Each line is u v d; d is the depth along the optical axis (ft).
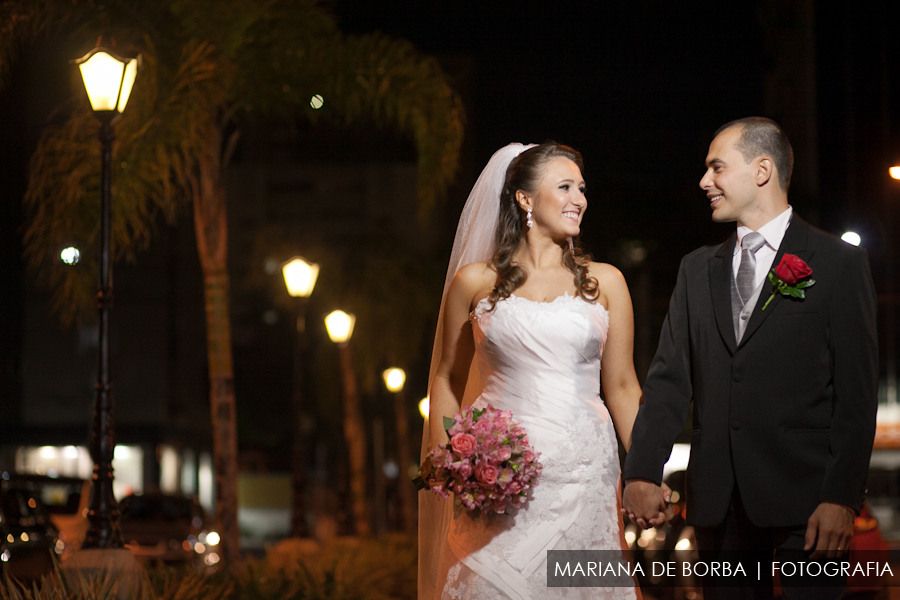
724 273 13.07
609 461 14.98
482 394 15.64
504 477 13.98
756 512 12.19
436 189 42.80
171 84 36.06
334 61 41.50
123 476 147.74
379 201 215.72
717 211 13.19
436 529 16.97
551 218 15.52
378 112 42.88
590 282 15.42
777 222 12.94
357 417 80.43
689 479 12.91
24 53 38.81
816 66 85.66
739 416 12.44
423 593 17.03
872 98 85.25
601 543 14.65
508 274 15.51
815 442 12.17
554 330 14.89
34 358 139.03
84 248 34.96
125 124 35.09
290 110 42.32
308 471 170.30
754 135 12.98
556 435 14.70
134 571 26.17
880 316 85.76
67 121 35.70
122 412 148.87
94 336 141.18
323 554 41.04
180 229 158.71
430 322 95.40
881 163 85.15
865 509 28.25
